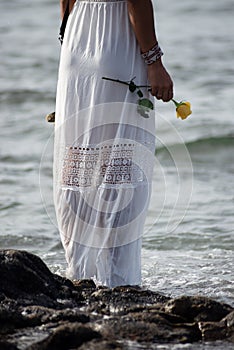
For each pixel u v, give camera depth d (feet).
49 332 19.99
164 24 108.68
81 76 23.22
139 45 23.07
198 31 103.45
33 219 35.70
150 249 31.48
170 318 21.06
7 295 21.56
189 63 82.99
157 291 25.08
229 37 99.09
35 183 42.80
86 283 23.29
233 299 24.48
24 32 105.50
